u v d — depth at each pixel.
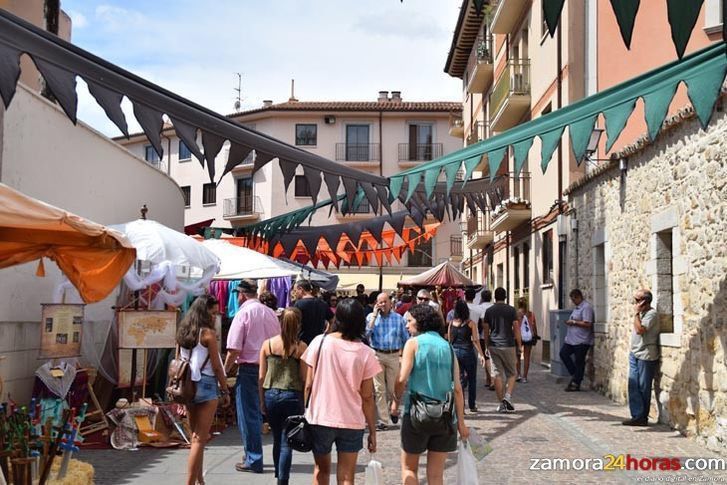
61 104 3.99
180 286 10.60
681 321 9.84
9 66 3.83
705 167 9.05
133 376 10.38
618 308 12.94
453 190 10.02
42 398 9.36
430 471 6.23
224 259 12.91
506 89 25.27
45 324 9.12
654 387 10.95
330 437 5.90
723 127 8.52
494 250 31.69
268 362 6.98
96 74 4.18
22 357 9.61
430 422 6.04
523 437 9.97
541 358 21.56
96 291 6.94
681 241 9.84
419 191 9.80
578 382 14.70
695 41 14.40
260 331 8.07
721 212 8.57
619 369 12.93
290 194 48.81
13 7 13.23
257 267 12.77
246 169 49.56
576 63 19.28
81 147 11.73
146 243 10.06
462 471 6.18
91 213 12.21
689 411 9.56
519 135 6.79
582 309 14.63
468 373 12.57
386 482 7.66
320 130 49.91
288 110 49.62
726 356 8.45
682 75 6.04
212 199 51.31
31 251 6.63
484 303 17.59
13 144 9.36
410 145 50.00
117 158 13.49
